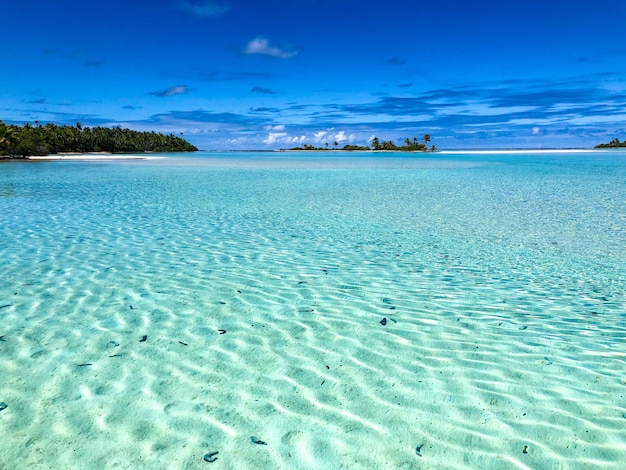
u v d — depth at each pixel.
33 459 2.86
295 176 27.52
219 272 7.11
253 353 4.39
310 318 5.27
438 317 5.31
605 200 15.75
